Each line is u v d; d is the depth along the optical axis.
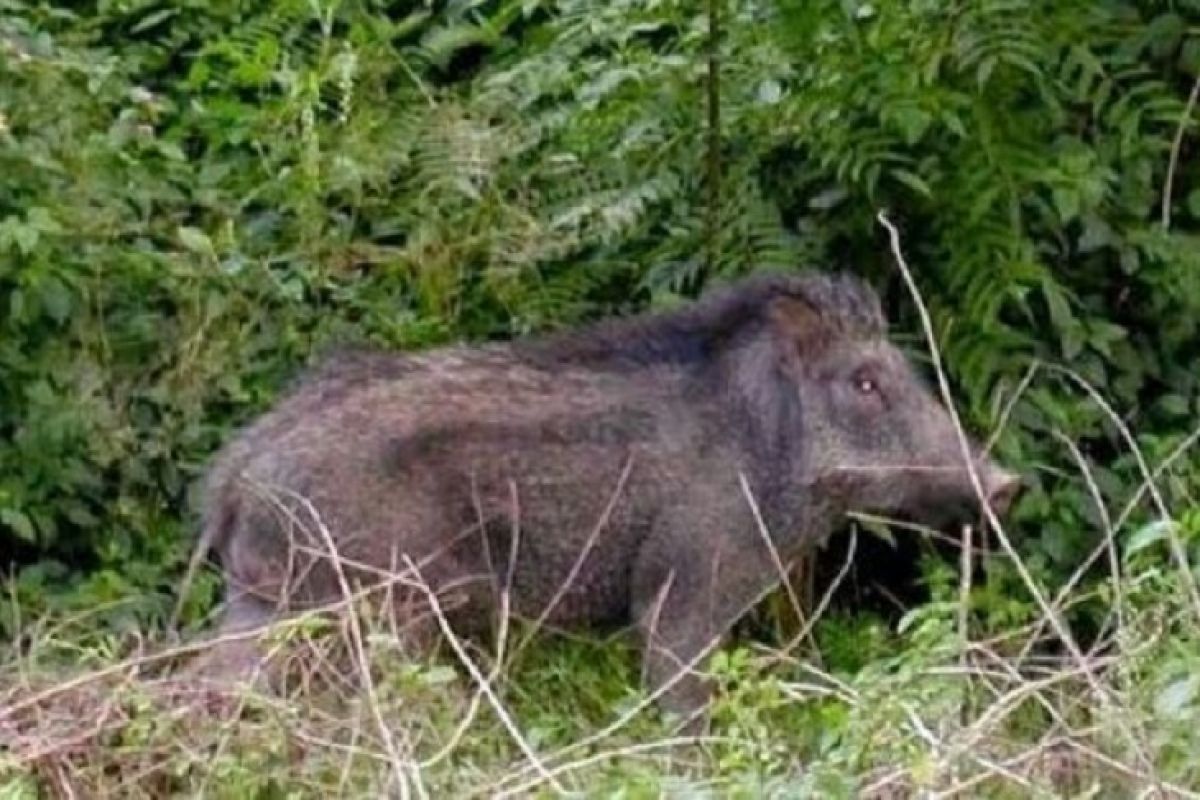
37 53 14.45
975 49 12.94
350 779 10.30
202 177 14.77
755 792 9.48
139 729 10.52
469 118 14.54
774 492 12.26
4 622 12.87
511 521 12.00
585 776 10.34
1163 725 9.62
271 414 12.18
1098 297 13.66
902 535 13.49
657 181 13.77
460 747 10.84
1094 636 12.89
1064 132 13.39
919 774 9.28
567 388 12.23
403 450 11.89
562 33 14.23
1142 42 13.39
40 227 13.34
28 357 13.70
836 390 12.27
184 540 13.59
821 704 10.99
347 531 11.76
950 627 11.03
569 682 12.18
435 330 14.15
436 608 10.90
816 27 13.27
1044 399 13.19
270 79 15.25
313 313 14.24
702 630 12.17
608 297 14.20
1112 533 10.87
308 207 14.48
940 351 13.31
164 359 13.91
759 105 13.57
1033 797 9.56
